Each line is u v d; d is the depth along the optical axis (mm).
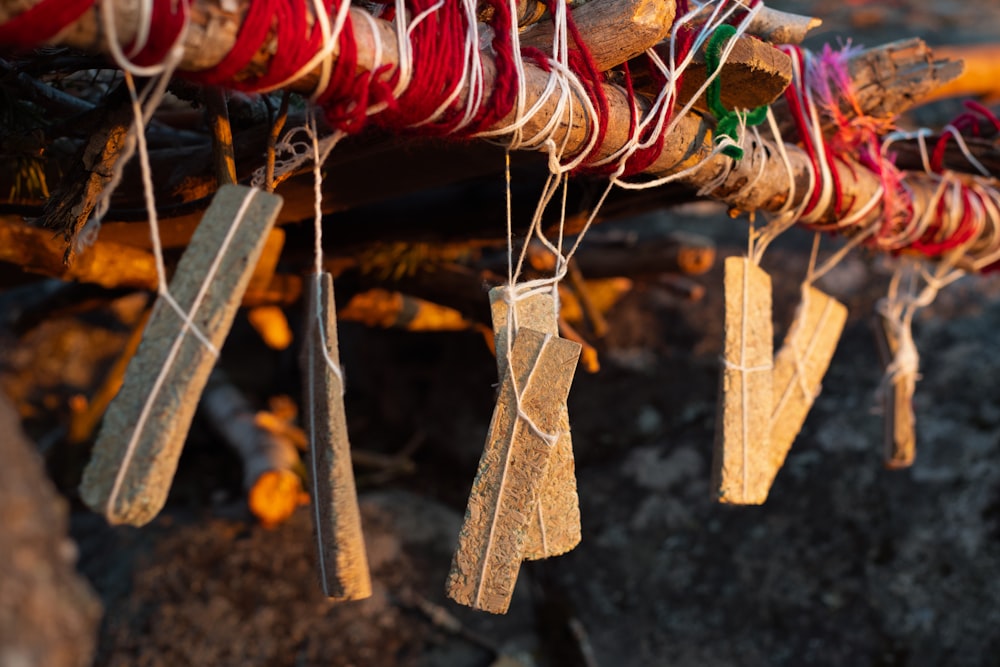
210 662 2436
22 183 1215
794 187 1155
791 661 2580
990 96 2758
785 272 3559
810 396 1225
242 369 3834
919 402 3086
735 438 1041
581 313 2721
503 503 798
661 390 3301
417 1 697
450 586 800
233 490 3191
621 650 2652
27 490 445
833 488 2914
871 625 2613
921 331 3293
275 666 2449
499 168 1240
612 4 843
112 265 1537
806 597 2703
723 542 2875
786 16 1044
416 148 1160
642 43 853
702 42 890
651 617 2729
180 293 617
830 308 1259
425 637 2570
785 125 1256
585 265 2582
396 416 3549
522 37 874
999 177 1462
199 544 2729
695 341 3420
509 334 834
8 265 1625
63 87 1264
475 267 2285
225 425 3227
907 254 1536
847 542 2793
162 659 2432
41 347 3652
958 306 3359
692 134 990
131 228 1446
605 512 3008
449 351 3447
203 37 568
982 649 2508
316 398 726
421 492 3250
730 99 960
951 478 2854
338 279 2039
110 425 603
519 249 1661
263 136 1104
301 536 2799
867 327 3363
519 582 2814
